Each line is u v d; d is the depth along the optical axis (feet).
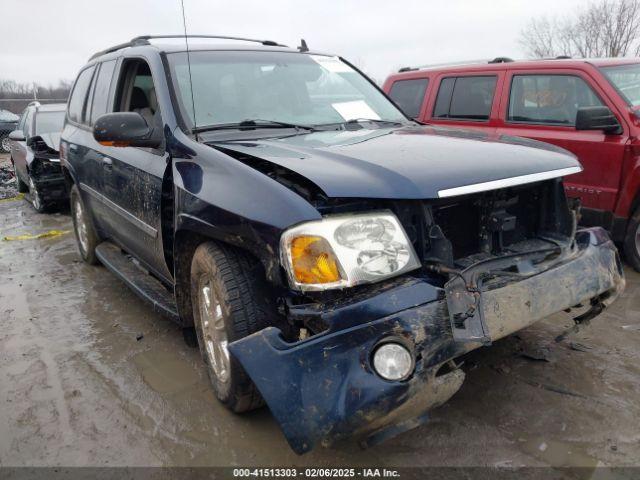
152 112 12.18
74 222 19.03
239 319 8.24
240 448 8.60
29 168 27.66
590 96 16.48
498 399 9.43
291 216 7.38
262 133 10.62
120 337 12.85
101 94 15.12
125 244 14.01
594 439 8.33
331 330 6.96
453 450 8.23
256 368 6.98
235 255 8.59
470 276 7.75
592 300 9.29
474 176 8.07
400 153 8.82
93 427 9.30
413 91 22.22
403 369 6.93
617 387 9.68
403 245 7.59
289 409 6.79
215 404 9.82
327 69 13.30
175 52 11.95
